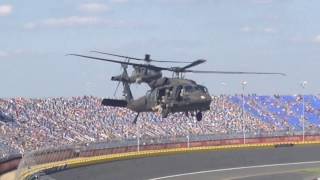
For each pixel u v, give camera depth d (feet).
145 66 428.15
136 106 483.51
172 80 447.01
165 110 444.55
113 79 447.83
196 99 430.61
